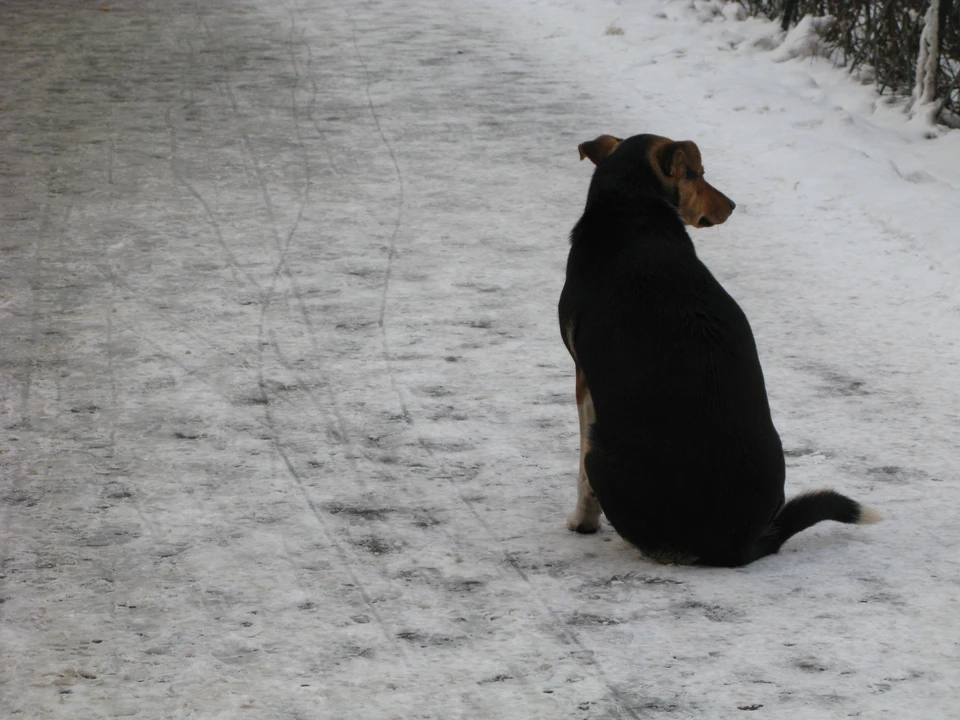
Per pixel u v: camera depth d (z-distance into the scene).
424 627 6.05
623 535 6.95
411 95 20.28
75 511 7.46
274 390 9.63
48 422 8.87
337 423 9.04
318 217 14.30
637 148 7.45
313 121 18.69
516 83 21.14
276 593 6.43
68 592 6.40
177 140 17.52
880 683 5.42
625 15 25.78
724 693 5.36
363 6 28.56
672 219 7.31
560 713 5.22
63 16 27.09
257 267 12.61
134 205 14.58
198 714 5.21
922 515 7.55
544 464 8.41
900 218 13.65
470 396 9.61
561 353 10.55
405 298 11.83
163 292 11.80
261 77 21.50
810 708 5.22
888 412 9.32
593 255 7.21
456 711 5.25
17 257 12.65
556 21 26.17
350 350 10.52
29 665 5.62
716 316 6.86
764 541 6.96
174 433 8.76
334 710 5.25
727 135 17.62
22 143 17.12
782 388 9.80
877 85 20.45
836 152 16.28
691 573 6.75
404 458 8.46
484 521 7.50
